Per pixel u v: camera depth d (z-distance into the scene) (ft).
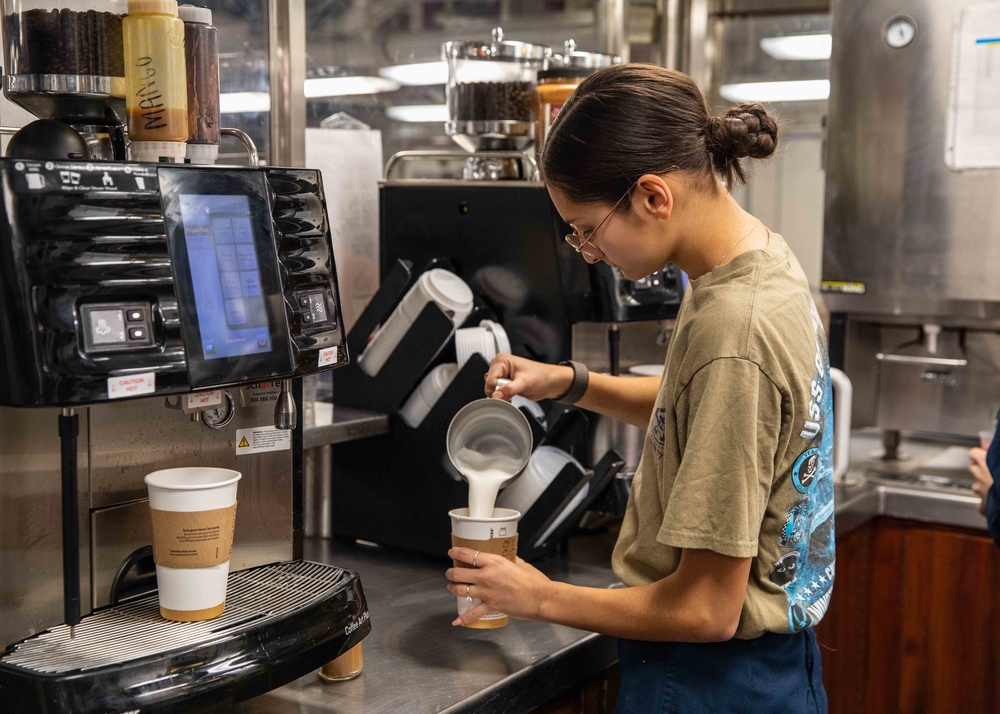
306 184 4.02
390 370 5.89
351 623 4.04
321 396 6.76
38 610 3.62
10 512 3.52
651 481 4.15
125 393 3.25
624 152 3.71
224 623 3.65
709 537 3.59
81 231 3.18
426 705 4.04
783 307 3.72
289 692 4.17
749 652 3.99
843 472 7.43
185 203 3.48
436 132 8.17
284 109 6.73
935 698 7.42
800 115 9.72
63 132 3.44
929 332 7.91
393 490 5.98
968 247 7.41
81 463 3.69
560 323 5.76
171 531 3.59
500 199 5.90
